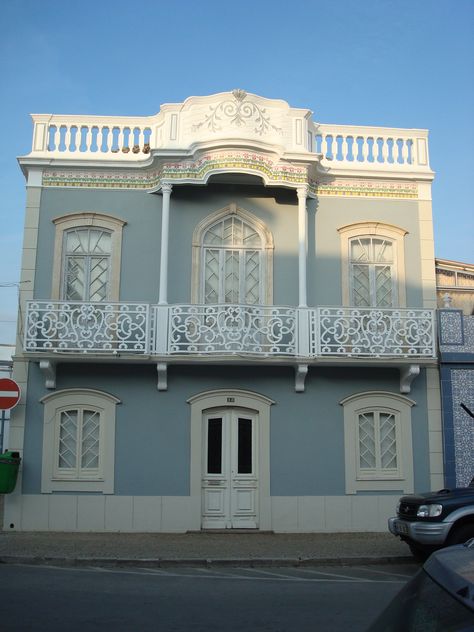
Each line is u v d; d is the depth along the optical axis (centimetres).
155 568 1029
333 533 1368
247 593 834
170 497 1366
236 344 1333
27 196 1459
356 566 1067
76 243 1457
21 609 727
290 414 1409
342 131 1538
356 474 1398
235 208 1477
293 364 1382
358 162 1516
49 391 1386
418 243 1509
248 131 1442
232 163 1409
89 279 1445
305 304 1410
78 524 1348
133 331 1375
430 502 982
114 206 1467
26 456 1362
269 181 1433
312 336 1385
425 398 1441
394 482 1405
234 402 1401
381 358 1375
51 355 1333
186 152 1416
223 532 1354
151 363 1377
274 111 1470
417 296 1488
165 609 738
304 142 1466
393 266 1499
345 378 1431
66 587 852
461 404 1391
